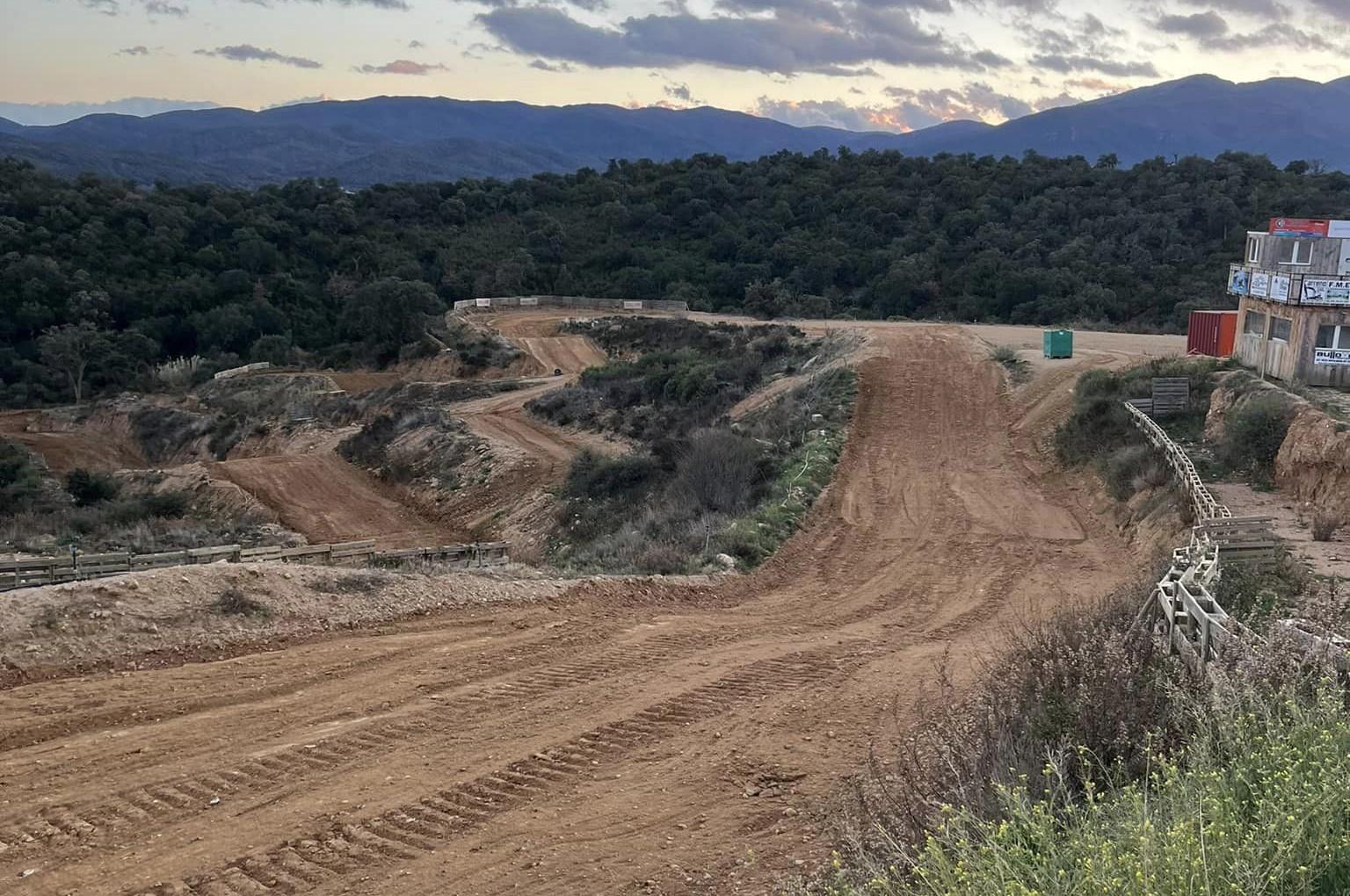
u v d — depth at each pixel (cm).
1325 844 369
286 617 1228
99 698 976
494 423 4572
